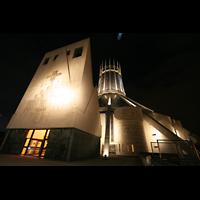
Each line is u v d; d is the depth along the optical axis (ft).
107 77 187.52
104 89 168.96
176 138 66.95
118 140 69.77
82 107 45.55
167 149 69.51
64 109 41.42
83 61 52.75
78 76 48.47
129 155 61.67
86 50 57.36
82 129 43.06
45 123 41.63
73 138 36.60
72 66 53.78
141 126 71.05
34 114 46.34
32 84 58.75
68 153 34.09
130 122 71.10
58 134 38.47
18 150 42.78
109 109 88.74
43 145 40.65
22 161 27.40
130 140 65.62
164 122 93.20
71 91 44.88
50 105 45.06
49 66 62.54
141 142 64.80
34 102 50.01
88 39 62.44
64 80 49.62
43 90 51.83
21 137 44.93
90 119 53.62
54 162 29.27
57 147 36.35
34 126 42.98
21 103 53.57
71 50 63.26
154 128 79.41
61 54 64.49
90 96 57.31
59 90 47.47
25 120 46.73
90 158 47.19
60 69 55.83
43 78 57.77
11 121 49.75
